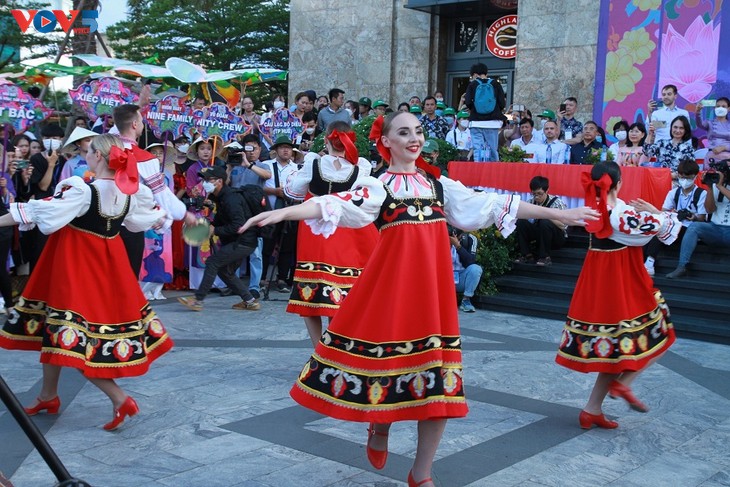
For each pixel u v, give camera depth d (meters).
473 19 16.25
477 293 9.49
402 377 3.61
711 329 7.94
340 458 4.48
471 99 11.24
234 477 4.16
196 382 5.91
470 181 10.41
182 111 9.40
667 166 10.17
